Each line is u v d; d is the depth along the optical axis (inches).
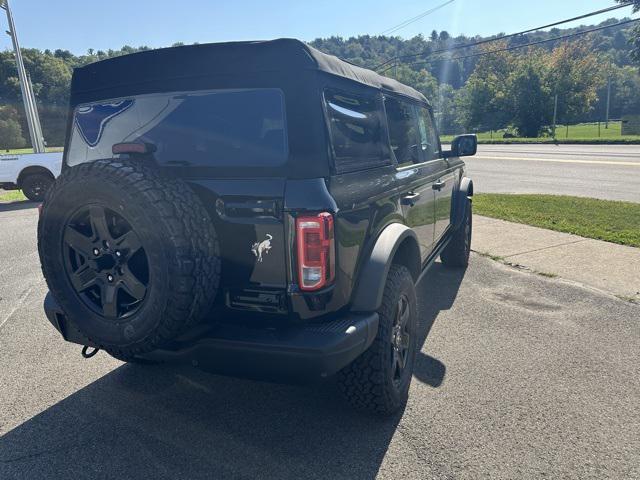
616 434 111.8
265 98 100.5
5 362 156.9
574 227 317.1
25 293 228.5
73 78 122.3
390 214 123.8
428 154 184.2
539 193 477.4
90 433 118.0
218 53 103.0
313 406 128.1
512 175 639.8
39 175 555.2
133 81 112.4
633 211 360.8
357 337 98.7
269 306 97.2
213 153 104.1
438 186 179.6
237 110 102.2
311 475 101.3
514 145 1535.4
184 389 138.6
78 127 124.3
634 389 130.9
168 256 87.1
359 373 112.4
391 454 107.3
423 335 167.5
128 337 94.6
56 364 155.3
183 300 88.9
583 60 2714.1
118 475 102.8
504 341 161.8
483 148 1346.0
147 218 87.4
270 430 117.7
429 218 169.9
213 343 97.2
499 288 214.8
